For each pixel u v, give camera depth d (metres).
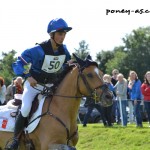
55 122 10.95
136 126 23.16
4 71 83.19
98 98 10.75
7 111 12.11
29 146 11.41
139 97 23.11
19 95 12.34
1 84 17.44
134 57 109.00
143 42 111.44
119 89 23.64
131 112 25.19
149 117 22.73
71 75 11.23
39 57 11.23
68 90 11.22
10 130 11.88
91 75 10.86
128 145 20.19
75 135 11.44
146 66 108.50
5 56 96.25
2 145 12.15
